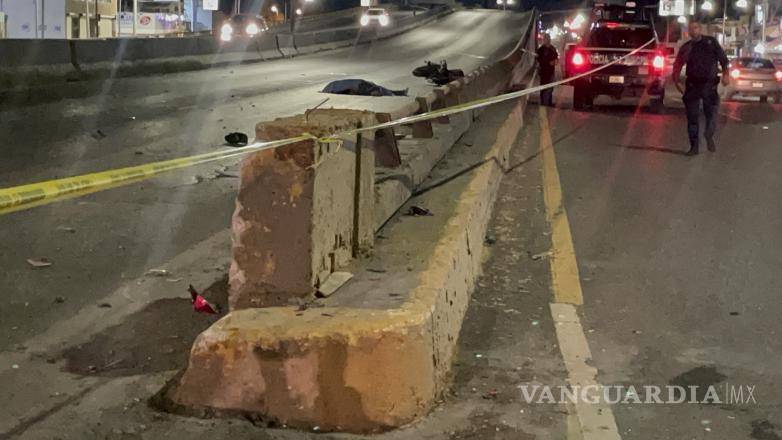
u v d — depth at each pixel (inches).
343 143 214.7
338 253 214.5
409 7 4097.0
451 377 204.1
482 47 2331.4
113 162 473.4
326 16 3511.3
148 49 1066.7
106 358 205.3
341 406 171.9
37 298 247.0
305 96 864.3
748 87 1055.0
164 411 177.6
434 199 310.2
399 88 1048.2
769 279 298.0
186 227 333.1
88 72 877.8
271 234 197.3
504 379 205.8
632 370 218.1
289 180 196.1
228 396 175.0
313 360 172.1
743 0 2906.0
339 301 191.9
